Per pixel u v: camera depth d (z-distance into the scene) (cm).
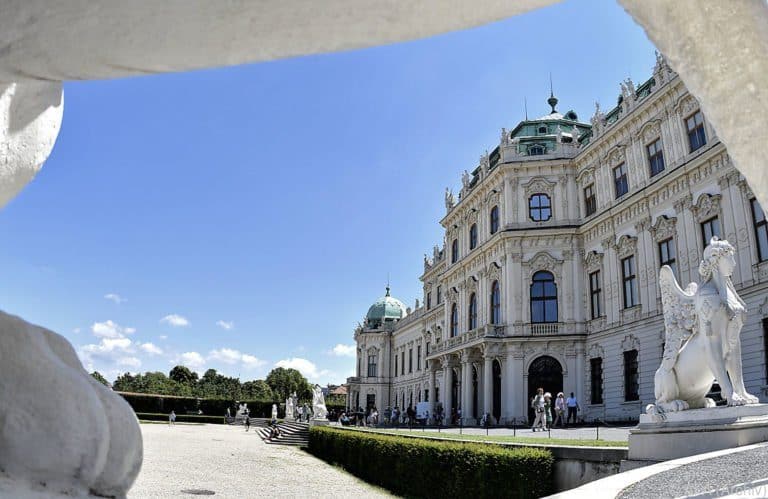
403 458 1314
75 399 195
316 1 174
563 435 1962
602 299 3353
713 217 2561
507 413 3528
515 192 3816
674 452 731
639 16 231
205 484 1378
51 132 216
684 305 796
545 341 3506
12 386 187
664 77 2877
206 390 9731
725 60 218
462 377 4119
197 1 168
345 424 5034
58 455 191
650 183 2961
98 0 165
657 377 810
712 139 2569
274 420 4234
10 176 204
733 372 746
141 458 222
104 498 208
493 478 988
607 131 3338
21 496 178
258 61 195
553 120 4094
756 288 2270
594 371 3362
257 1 170
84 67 189
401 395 6806
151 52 185
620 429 2333
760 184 218
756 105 216
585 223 3519
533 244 3697
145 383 9000
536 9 197
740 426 675
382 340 7456
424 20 188
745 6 209
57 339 217
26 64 186
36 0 164
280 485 1432
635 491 421
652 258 2936
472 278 4206
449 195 4847
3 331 189
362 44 194
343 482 1529
